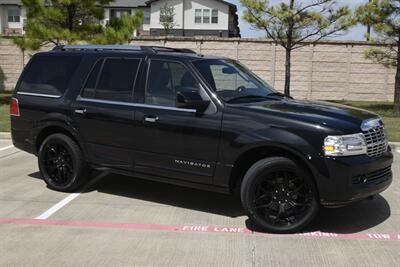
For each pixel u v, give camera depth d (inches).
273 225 209.0
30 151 283.1
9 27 2217.0
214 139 218.1
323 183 199.0
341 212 239.6
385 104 889.5
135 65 247.8
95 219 227.3
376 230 215.2
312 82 979.9
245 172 221.8
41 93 275.6
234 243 198.2
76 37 731.4
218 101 221.1
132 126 240.8
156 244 196.7
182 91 225.3
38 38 731.4
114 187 282.7
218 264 177.6
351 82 972.6
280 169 205.8
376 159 208.2
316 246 195.6
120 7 2263.8
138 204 251.3
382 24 725.3
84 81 261.6
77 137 261.0
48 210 239.9
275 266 176.6
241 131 211.8
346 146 198.4
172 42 987.9
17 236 204.7
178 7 2247.8
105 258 182.5
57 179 274.2
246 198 209.9
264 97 238.2
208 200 259.1
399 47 732.7
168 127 229.6
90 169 267.0
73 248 192.1
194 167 225.3
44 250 190.1
